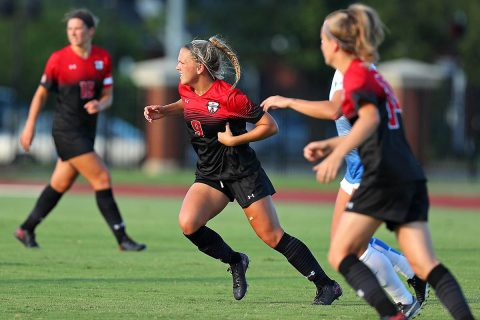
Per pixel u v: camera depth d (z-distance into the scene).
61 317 25.69
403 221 21.75
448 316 26.75
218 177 27.77
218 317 25.89
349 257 21.94
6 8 92.75
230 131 27.12
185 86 27.69
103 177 40.75
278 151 98.81
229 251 28.39
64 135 40.31
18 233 41.56
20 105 102.50
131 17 173.25
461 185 87.75
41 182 85.25
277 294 30.28
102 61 40.31
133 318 25.62
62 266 36.03
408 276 26.81
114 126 107.31
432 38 122.75
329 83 129.62
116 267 35.97
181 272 34.88
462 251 41.78
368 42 21.77
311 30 123.25
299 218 57.47
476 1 118.44
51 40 125.12
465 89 102.44
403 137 22.14
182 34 116.06
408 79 92.94
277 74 134.00
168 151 97.44
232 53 27.34
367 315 26.42
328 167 20.92
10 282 32.09
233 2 127.75
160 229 50.00
